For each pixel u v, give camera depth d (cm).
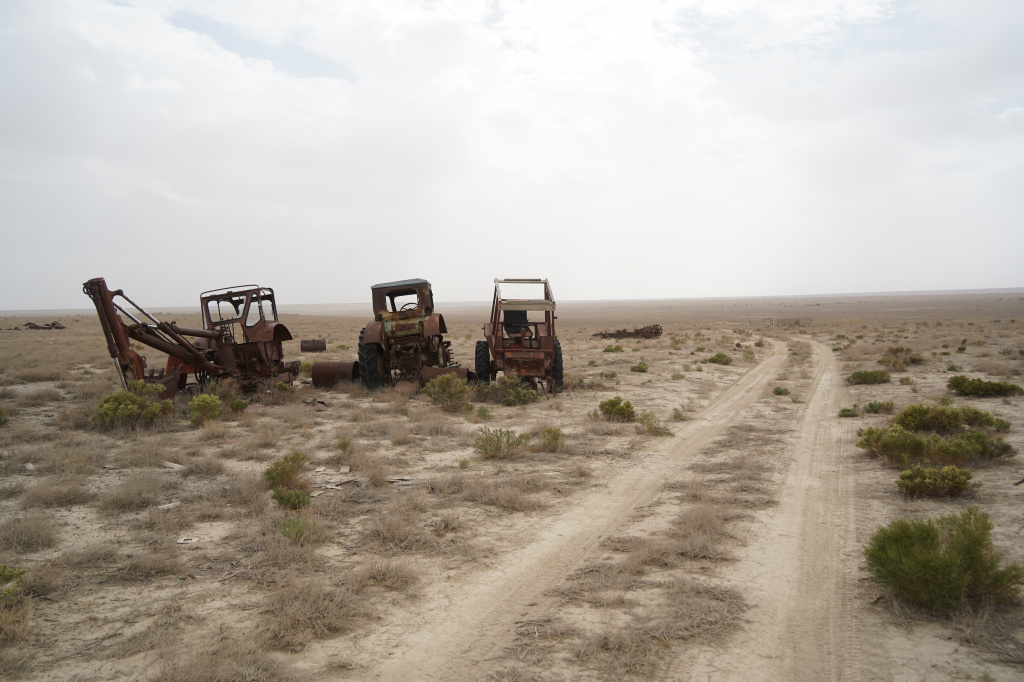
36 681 337
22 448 890
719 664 359
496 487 730
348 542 558
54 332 4806
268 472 702
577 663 360
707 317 10531
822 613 425
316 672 351
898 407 1346
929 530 450
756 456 918
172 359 1359
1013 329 4356
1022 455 851
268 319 1536
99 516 623
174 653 367
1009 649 369
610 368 2348
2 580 436
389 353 1625
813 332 5181
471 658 367
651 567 507
